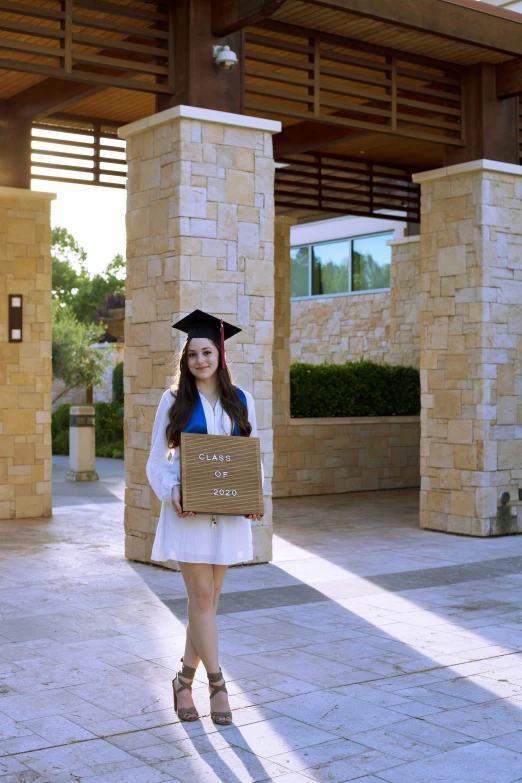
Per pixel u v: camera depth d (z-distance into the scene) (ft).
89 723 13.01
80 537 30.04
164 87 24.41
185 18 24.21
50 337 34.60
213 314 24.57
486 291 30.35
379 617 19.36
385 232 52.85
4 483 34.06
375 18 25.29
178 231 24.04
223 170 24.75
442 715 13.41
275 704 13.84
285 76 26.55
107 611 19.66
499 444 30.76
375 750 12.07
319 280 57.67
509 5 41.29
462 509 30.91
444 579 23.47
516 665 15.94
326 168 40.93
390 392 46.21
